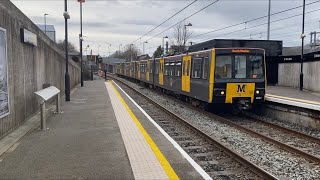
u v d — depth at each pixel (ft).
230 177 23.24
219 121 48.80
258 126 46.68
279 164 27.27
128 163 23.57
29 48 42.52
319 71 76.38
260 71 52.44
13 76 34.42
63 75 81.46
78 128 36.76
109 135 33.01
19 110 36.83
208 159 28.09
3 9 31.07
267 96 61.82
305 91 78.38
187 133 38.99
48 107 54.95
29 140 30.68
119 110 52.03
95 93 86.53
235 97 51.72
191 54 62.23
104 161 24.02
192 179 20.86
